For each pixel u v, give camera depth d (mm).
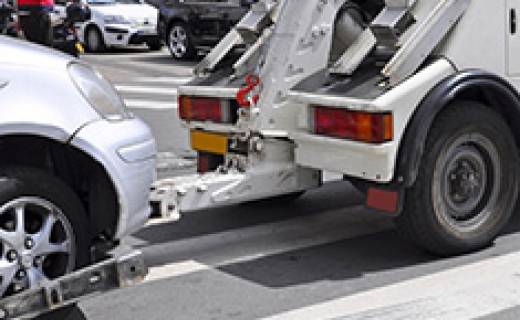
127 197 4805
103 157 4668
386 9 5750
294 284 5586
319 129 5832
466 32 5777
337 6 6367
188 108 6820
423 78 5539
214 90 6512
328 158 5859
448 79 5598
